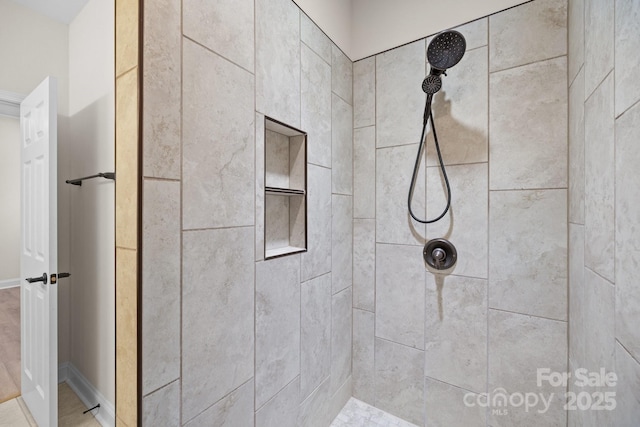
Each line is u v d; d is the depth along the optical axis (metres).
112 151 1.40
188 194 0.79
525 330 1.18
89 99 1.61
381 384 1.55
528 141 1.16
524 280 1.18
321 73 1.36
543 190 1.13
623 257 0.63
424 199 1.40
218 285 0.88
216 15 0.86
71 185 1.80
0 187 3.58
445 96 1.33
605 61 0.74
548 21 1.12
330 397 1.45
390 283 1.51
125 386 0.72
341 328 1.54
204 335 0.84
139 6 0.67
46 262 1.28
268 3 1.05
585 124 0.89
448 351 1.35
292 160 1.29
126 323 0.71
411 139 1.44
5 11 1.66
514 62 1.18
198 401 0.82
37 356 1.39
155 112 0.71
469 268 1.29
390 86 1.50
